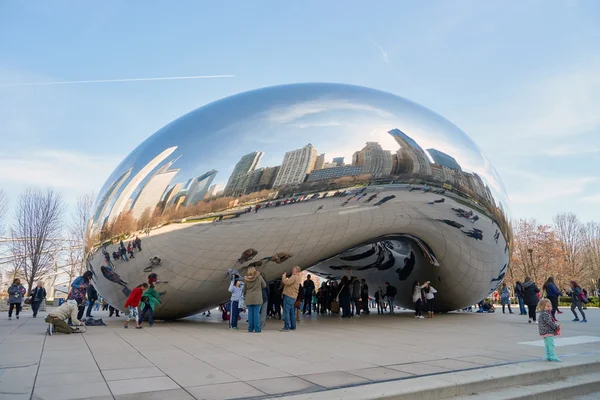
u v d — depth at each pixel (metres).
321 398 3.68
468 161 10.79
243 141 9.29
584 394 4.75
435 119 10.91
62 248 40.94
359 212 9.45
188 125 10.02
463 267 12.15
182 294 10.04
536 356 5.91
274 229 9.06
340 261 14.79
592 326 11.03
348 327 10.01
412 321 11.92
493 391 4.40
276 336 8.11
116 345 6.84
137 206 9.40
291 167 9.07
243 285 9.55
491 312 18.83
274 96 10.18
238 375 4.59
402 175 9.56
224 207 8.90
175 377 4.48
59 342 7.24
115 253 9.61
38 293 14.85
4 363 5.27
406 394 3.90
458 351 6.30
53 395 3.77
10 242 37.34
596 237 62.00
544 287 12.41
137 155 10.32
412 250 12.51
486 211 11.16
